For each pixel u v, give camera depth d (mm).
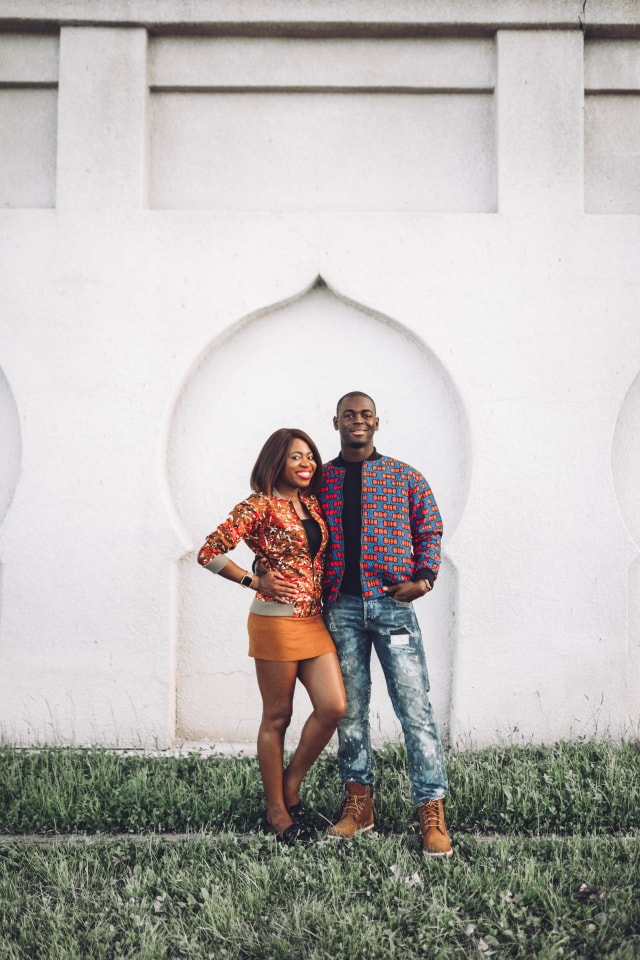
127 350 4918
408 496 3594
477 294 4934
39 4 4926
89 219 4941
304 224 4965
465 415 4910
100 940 2850
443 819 3479
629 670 4891
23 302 4918
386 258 4953
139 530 4848
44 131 5109
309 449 3621
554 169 4953
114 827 3785
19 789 4035
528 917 2953
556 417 4887
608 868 3236
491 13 4914
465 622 4805
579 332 4910
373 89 5059
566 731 4773
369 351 5062
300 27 4949
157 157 5109
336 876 3135
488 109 5086
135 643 4812
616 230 4930
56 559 4828
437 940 2838
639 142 5102
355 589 3533
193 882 3141
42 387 4891
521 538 4836
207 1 4918
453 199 5078
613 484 4875
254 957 2777
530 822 3770
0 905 3020
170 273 4949
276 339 5074
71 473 4863
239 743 4883
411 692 3477
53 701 4801
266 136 5098
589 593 4820
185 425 5039
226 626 4961
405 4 4906
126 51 4988
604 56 5051
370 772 3617
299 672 3537
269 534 3482
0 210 4934
